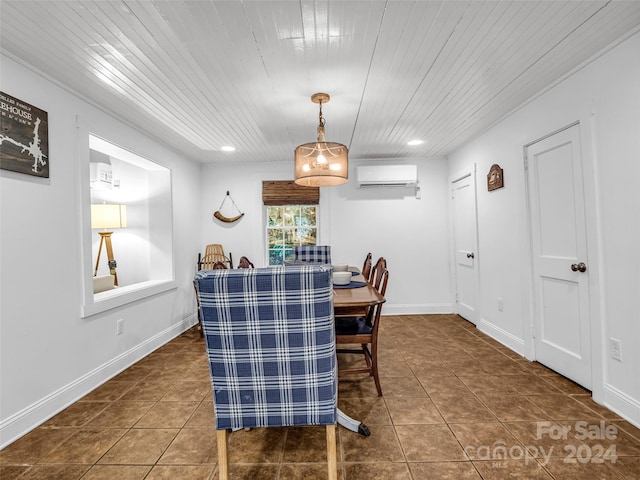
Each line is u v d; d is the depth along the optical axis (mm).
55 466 1545
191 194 4250
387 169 4324
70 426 1880
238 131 3213
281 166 4566
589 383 2150
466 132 3424
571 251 2266
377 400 2111
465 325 3846
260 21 1590
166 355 3057
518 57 1977
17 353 1814
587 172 2057
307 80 2213
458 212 4195
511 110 2830
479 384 2311
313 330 1242
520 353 2844
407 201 4516
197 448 1670
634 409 1774
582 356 2207
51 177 2066
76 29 1612
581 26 1687
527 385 2275
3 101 1762
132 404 2125
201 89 2299
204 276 1208
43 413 1941
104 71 2023
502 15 1584
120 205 3498
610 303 1926
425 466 1506
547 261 2504
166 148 3621
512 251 2930
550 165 2449
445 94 2477
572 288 2273
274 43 1776
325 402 1291
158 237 3688
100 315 2480
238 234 4566
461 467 1494
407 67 2064
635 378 1779
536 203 2611
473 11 1551
